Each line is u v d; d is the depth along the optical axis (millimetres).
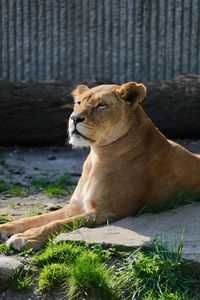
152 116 18656
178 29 20922
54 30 21266
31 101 18406
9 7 21328
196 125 18875
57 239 9961
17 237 10078
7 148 18703
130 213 10859
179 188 11148
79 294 9148
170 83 19078
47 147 18828
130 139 10766
